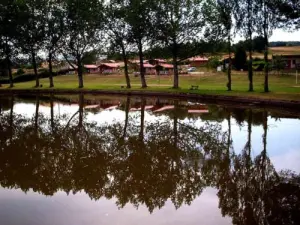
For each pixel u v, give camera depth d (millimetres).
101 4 59062
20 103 47188
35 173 16531
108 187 14625
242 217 11531
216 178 15766
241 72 84250
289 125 27656
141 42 59375
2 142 22984
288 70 81062
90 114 36500
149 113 36562
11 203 12953
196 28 53062
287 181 15148
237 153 20109
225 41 51531
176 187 14586
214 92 48219
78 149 21188
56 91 62906
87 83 84562
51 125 29875
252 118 31453
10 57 69625
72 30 64438
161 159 18969
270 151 20234
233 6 44469
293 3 36625
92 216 11797
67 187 14672
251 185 14695
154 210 12281
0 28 65188
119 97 53500
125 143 22875
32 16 64062
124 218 11625
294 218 11375
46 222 11328
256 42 49938
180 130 27312
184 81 77438
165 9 52938
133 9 54375
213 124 29500
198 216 11750
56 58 70562
